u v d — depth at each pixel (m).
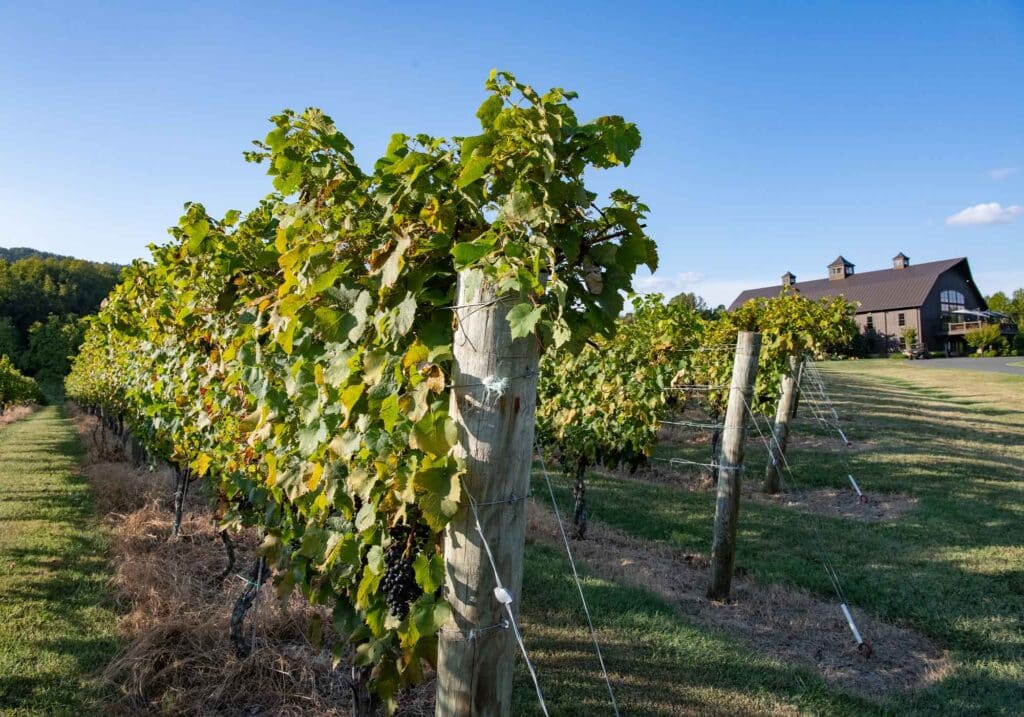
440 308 1.89
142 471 8.06
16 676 3.12
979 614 4.18
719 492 4.60
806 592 4.67
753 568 5.13
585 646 3.64
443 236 1.86
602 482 8.20
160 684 3.08
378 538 2.01
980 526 5.94
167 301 5.16
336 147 2.22
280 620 3.58
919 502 6.81
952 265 47.31
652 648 3.64
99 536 5.43
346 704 2.96
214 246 3.43
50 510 6.30
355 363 2.05
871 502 7.02
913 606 4.34
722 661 3.51
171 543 5.03
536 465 9.16
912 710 3.13
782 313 8.86
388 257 2.01
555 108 1.67
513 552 1.63
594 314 1.82
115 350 8.59
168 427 4.95
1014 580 4.66
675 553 5.64
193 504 6.44
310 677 3.11
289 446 2.70
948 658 3.70
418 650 1.88
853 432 10.95
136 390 6.34
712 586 4.58
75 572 4.53
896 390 18.83
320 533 2.29
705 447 10.18
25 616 3.79
